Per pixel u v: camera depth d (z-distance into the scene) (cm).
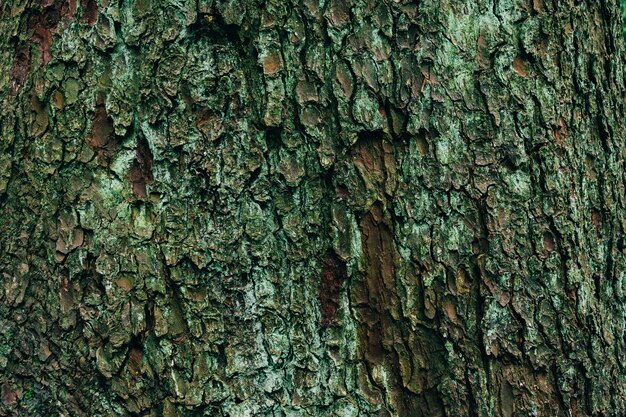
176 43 133
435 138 134
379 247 134
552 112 137
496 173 135
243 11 132
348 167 133
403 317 134
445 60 134
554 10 138
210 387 133
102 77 134
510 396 136
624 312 144
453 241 134
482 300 135
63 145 136
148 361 134
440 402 135
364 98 133
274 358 133
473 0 135
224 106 133
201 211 133
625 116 147
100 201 135
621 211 144
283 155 133
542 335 136
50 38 136
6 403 139
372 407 134
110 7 134
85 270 135
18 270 138
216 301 133
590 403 138
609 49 146
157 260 134
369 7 133
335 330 134
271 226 133
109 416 136
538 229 136
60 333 137
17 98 138
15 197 138
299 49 133
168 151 133
